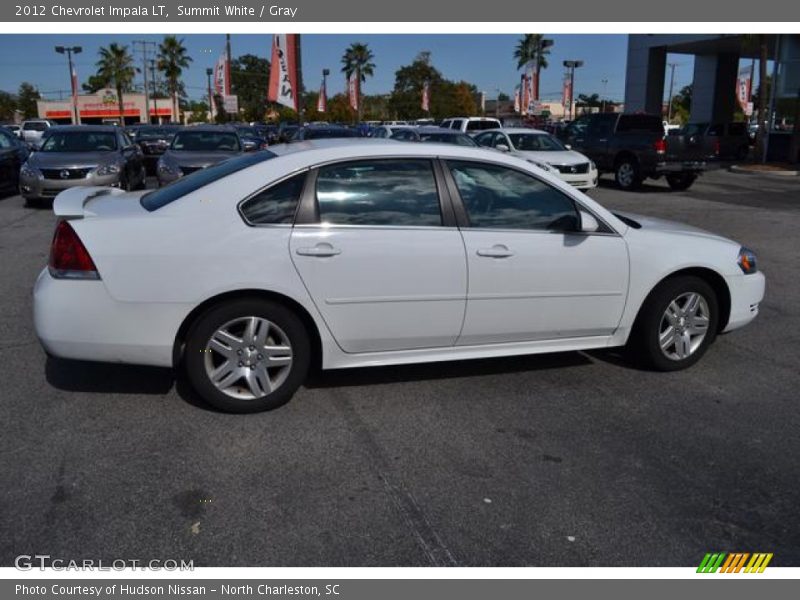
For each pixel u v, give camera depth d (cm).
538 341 477
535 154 1584
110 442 393
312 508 336
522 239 452
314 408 441
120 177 1383
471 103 7062
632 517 335
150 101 8488
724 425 431
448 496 349
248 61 8394
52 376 482
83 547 306
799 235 1104
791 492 359
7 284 740
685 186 1850
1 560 297
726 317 528
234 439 399
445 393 470
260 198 414
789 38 2552
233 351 420
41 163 1338
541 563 303
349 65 6619
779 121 2634
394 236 427
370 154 433
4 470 362
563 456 390
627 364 530
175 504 337
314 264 414
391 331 437
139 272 398
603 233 475
